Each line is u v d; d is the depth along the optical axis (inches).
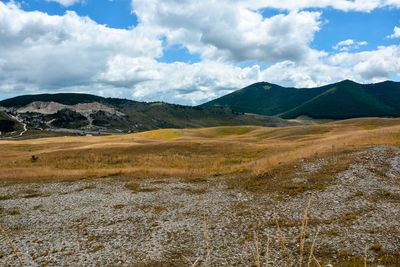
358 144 1424.7
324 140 2187.5
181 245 549.3
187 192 1002.7
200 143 2586.1
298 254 466.0
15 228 684.1
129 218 732.7
